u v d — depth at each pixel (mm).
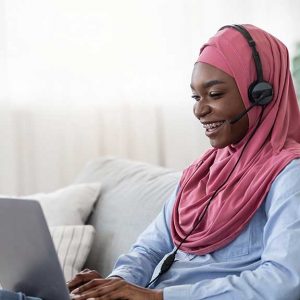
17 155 2906
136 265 1538
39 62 2912
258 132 1417
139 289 1285
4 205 1159
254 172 1379
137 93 3092
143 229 1869
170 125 3156
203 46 1478
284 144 1409
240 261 1348
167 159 3172
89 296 1266
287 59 1479
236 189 1379
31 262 1220
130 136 3113
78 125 3000
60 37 2934
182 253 1476
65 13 2934
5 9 2826
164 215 1638
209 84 1421
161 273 1462
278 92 1432
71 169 3000
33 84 2910
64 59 2947
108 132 3062
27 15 2873
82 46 2975
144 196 1977
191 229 1459
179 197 1561
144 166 2211
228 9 3182
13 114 2883
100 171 2326
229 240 1374
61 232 1964
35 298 1285
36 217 1116
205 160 1587
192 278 1393
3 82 2824
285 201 1267
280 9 3270
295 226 1235
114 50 3031
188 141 3188
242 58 1410
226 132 1420
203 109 1433
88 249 1960
